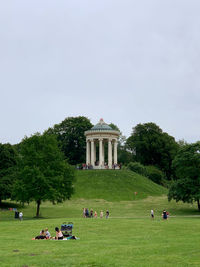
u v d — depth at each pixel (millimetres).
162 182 124312
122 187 92938
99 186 92562
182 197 72562
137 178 102750
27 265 19531
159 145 140625
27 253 23516
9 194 72938
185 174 74250
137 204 79500
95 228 39750
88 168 108875
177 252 23609
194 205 80062
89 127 143250
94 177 98938
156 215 66375
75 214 66062
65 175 66000
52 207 75688
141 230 38281
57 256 22219
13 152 79625
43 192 61656
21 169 65250
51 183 61719
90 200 82750
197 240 29984
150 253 23203
